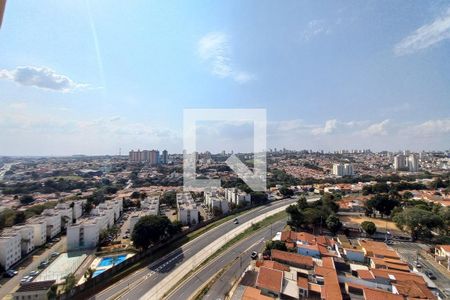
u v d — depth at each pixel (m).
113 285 30.25
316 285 26.08
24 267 36.34
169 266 34.91
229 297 25.55
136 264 35.41
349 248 36.41
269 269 27.23
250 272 30.19
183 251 40.09
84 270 35.16
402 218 45.59
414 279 26.86
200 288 28.30
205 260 36.16
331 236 45.31
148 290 28.73
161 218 42.81
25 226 42.88
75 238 42.81
